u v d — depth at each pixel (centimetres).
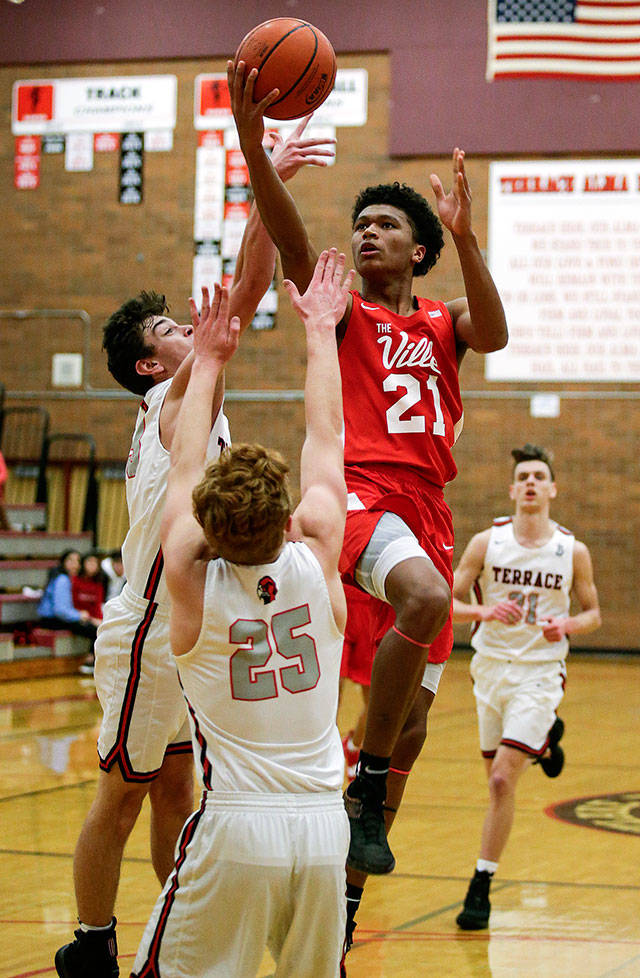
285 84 330
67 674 1266
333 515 286
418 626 312
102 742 362
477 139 1538
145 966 262
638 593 1490
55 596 1264
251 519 261
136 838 590
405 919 468
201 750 270
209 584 270
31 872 512
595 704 1103
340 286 312
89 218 1648
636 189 1506
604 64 1312
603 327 1512
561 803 687
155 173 1631
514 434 1528
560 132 1521
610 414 1506
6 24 1662
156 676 355
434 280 1517
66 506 1572
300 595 273
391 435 348
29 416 1639
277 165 346
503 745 499
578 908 482
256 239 346
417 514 345
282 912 264
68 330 1645
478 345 356
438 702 1116
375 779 316
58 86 1658
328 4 1578
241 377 1595
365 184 1573
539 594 535
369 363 351
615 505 1501
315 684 272
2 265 1670
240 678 266
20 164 1669
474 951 427
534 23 1321
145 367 389
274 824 258
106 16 1641
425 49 1555
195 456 292
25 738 853
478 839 599
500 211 1536
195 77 1623
